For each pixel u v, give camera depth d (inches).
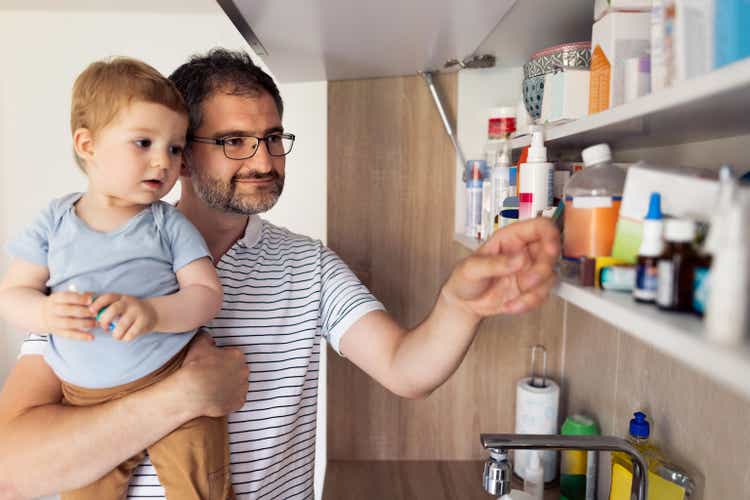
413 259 56.5
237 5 31.0
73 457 31.7
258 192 39.5
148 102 32.8
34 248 33.7
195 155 38.8
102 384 33.4
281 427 39.8
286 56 44.7
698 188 17.5
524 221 22.4
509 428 56.8
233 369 35.6
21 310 31.3
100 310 28.6
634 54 26.3
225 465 36.2
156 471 34.3
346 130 55.6
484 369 56.4
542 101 34.3
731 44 16.0
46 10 75.9
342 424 58.2
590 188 23.8
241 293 40.5
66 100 78.0
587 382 49.7
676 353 13.7
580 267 22.5
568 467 46.9
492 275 21.9
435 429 57.7
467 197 49.4
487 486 35.8
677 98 16.2
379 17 33.4
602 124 23.0
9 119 78.2
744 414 28.5
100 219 34.3
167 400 32.4
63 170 79.4
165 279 34.1
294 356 40.8
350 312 41.1
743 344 12.3
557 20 34.4
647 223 17.8
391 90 54.8
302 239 46.2
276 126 39.6
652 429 38.2
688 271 15.7
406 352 35.2
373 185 56.0
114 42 76.7
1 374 83.4
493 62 47.2
